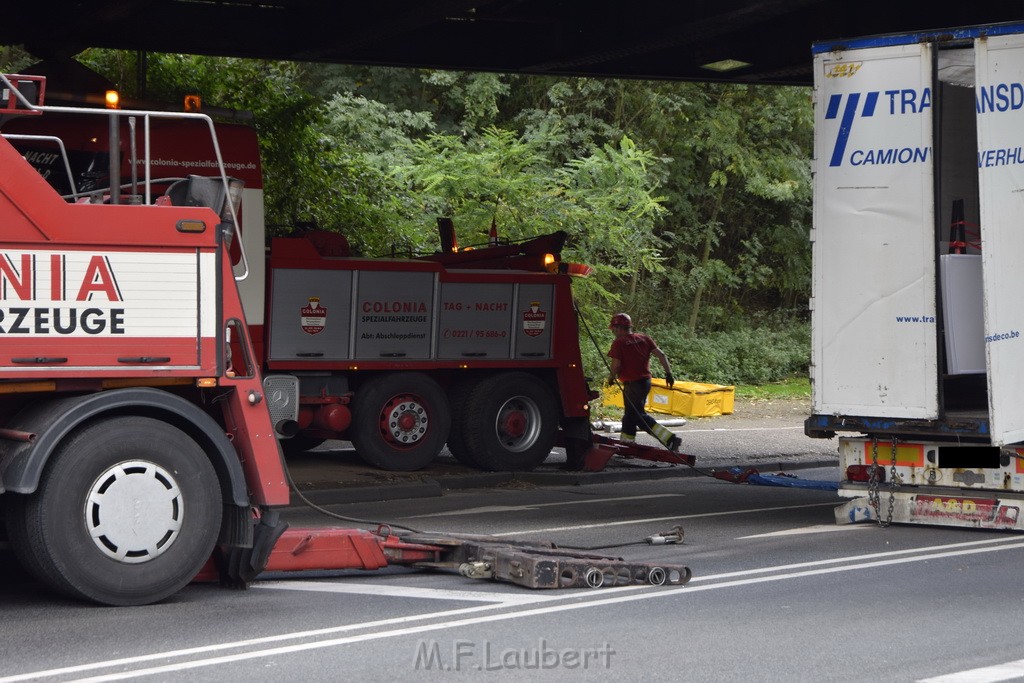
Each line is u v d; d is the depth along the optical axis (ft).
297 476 52.08
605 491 52.75
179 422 28.50
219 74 77.56
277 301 51.16
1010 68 37.47
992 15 53.16
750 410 92.17
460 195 85.05
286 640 24.64
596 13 60.95
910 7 56.13
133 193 28.19
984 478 38.91
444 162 86.22
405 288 54.08
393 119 101.09
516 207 86.07
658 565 30.66
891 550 35.91
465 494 51.39
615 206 93.15
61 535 26.78
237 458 28.58
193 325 28.17
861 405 39.63
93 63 76.28
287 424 42.96
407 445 54.39
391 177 84.69
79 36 61.82
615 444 58.03
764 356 118.62
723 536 39.04
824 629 25.90
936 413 38.52
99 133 43.96
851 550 35.96
